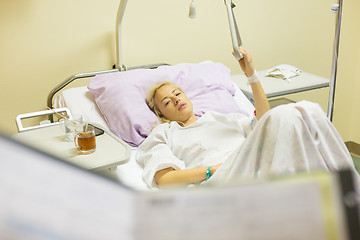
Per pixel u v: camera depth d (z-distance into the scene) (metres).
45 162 0.28
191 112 1.92
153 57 2.48
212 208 0.30
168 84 1.96
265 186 0.30
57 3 2.14
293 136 1.16
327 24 2.94
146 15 2.37
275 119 1.17
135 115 1.91
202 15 2.53
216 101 2.12
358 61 3.04
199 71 2.26
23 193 0.27
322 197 0.29
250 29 2.71
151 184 1.53
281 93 2.24
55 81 2.25
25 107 2.22
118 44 2.25
